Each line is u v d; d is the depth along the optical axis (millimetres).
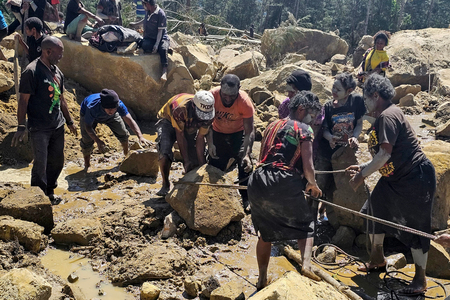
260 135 8125
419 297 4016
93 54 8656
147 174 6504
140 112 9070
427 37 14211
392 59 13148
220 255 4652
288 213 3730
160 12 8656
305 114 3920
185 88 9078
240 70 11688
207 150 5965
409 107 10469
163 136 5531
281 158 3768
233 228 5012
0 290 3111
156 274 4109
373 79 4145
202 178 5039
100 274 4262
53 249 4660
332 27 45125
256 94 10086
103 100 6055
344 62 15992
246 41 19016
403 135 3988
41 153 5430
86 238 4672
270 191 3711
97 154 7492
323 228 5336
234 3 49969
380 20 43375
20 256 4230
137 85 8703
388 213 4188
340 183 5051
